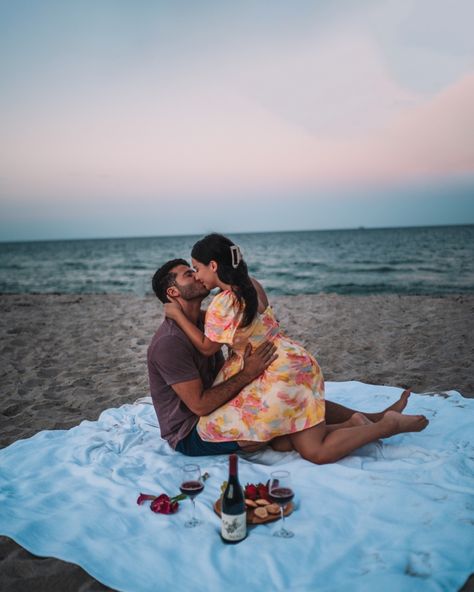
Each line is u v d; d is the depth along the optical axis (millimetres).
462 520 2301
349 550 2152
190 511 2523
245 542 2236
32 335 8867
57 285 29359
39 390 5770
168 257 58094
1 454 3418
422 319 9234
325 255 47406
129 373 6305
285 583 1987
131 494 2701
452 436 3326
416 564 2051
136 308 11805
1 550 2281
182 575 2068
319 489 2621
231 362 3061
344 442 2824
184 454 3195
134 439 3516
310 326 8945
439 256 41594
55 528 2414
